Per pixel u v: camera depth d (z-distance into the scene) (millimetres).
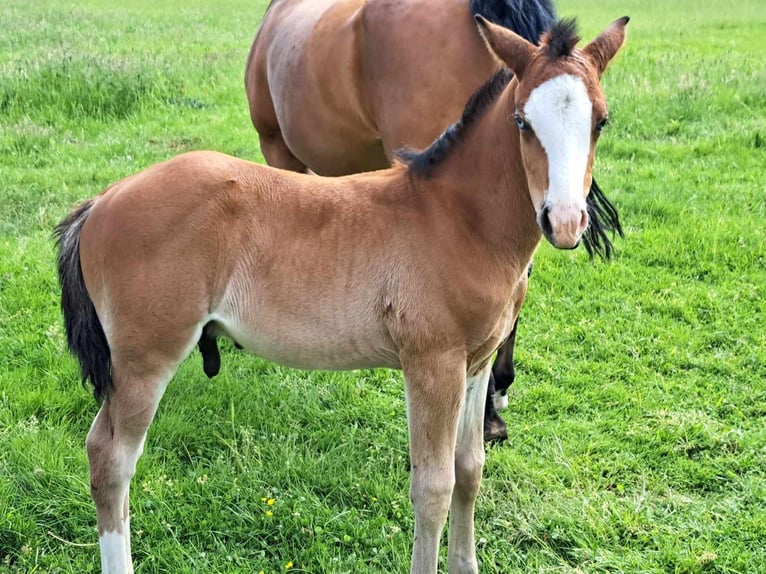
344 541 3199
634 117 8695
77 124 8688
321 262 2707
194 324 2713
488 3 3459
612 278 5316
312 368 2906
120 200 2711
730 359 4449
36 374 4133
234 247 2695
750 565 3051
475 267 2660
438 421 2713
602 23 17719
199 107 9742
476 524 3359
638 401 4098
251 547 3203
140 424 2762
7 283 5051
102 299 2748
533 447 3836
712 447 3758
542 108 2363
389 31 3729
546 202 2355
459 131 2711
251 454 3693
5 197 6402
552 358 4531
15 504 3287
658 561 3102
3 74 9312
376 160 4227
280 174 2807
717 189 6738
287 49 4398
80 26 15508
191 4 21406
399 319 2674
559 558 3156
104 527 2809
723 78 10125
